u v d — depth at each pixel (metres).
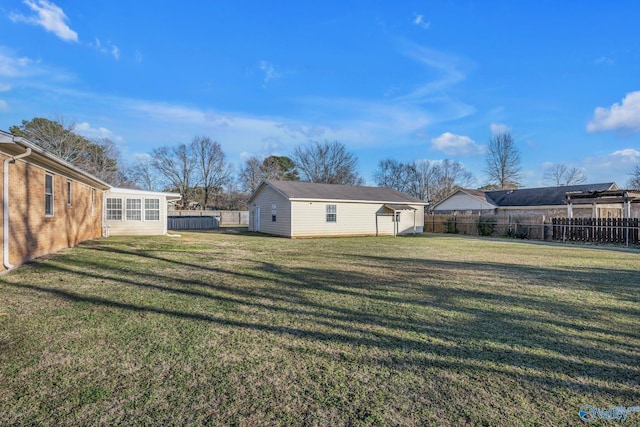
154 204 18.03
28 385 2.60
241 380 2.75
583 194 17.67
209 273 7.35
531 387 2.69
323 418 2.24
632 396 2.55
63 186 10.70
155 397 2.46
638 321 4.36
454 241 16.80
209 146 46.59
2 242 6.97
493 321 4.33
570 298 5.50
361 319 4.36
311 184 21.84
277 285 6.25
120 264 8.25
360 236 19.98
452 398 2.51
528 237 19.14
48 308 4.60
